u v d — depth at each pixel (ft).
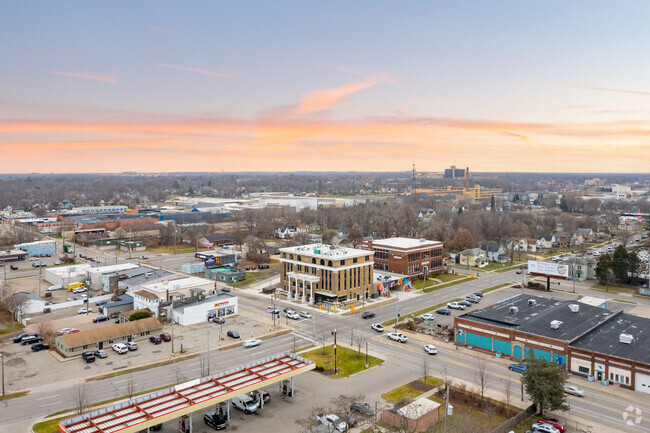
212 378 222.48
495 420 213.46
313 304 414.00
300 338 325.42
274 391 244.22
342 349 304.71
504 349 294.46
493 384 252.21
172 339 300.20
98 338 299.58
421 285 489.26
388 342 319.47
